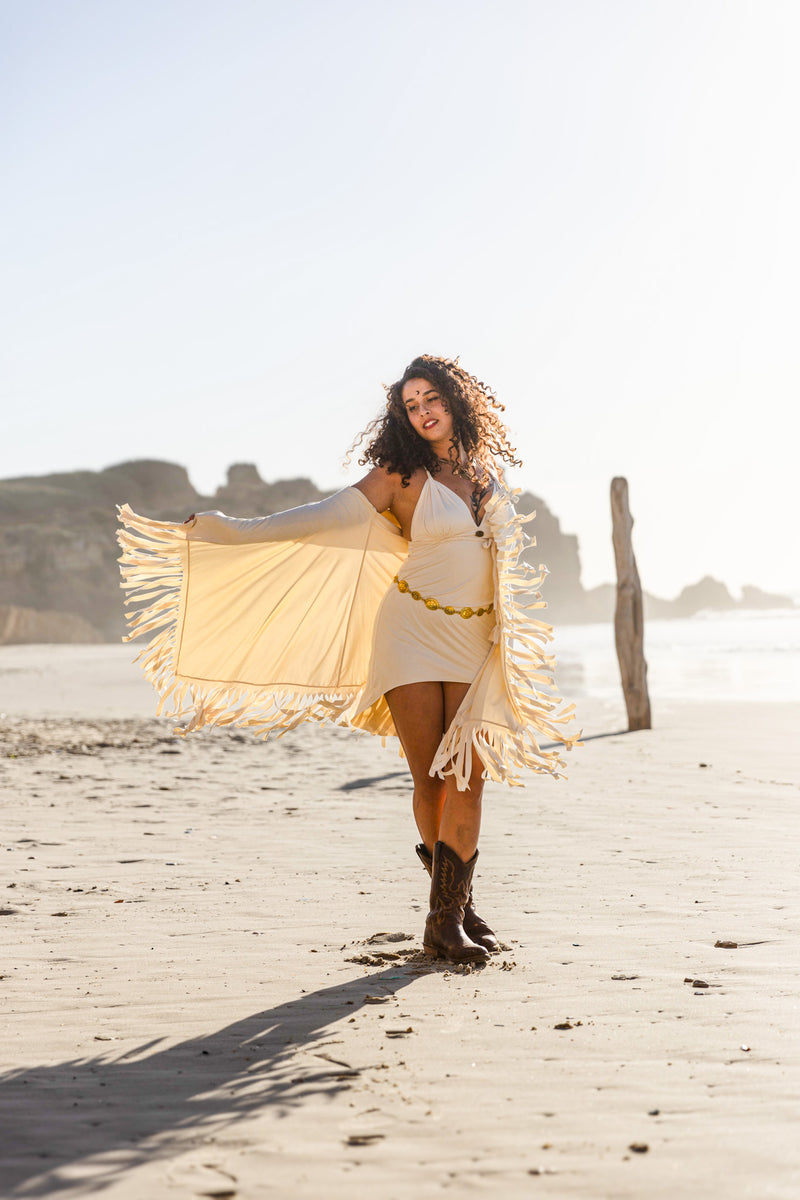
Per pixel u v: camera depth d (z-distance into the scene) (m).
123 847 5.98
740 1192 1.99
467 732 3.84
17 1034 3.01
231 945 3.96
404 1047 2.84
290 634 4.22
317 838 6.24
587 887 4.82
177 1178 2.08
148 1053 2.84
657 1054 2.73
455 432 4.14
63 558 137.50
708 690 20.14
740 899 4.48
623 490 12.85
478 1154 2.17
